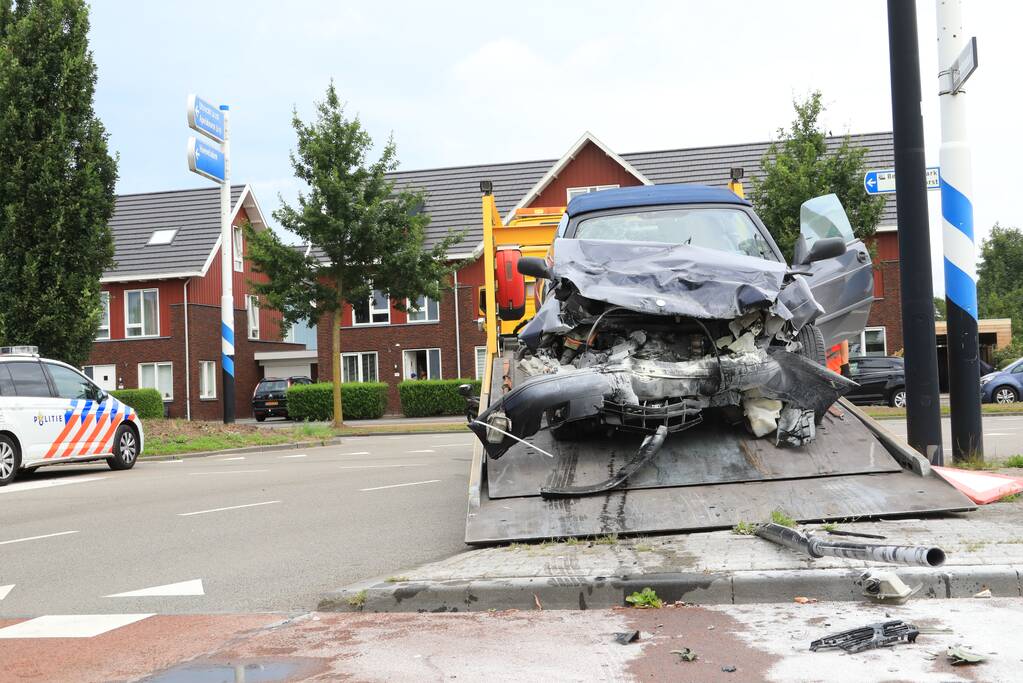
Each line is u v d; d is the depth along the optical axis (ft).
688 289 20.31
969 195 30.14
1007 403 87.30
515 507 20.34
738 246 24.59
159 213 149.79
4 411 44.98
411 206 98.48
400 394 125.90
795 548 17.12
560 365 21.34
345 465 50.11
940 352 118.93
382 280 97.66
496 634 14.89
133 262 142.41
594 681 12.50
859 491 20.01
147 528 28.99
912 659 12.67
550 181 132.87
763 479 20.83
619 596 16.12
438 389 125.18
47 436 47.11
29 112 64.44
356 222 94.12
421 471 43.88
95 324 65.82
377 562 21.59
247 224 98.02
